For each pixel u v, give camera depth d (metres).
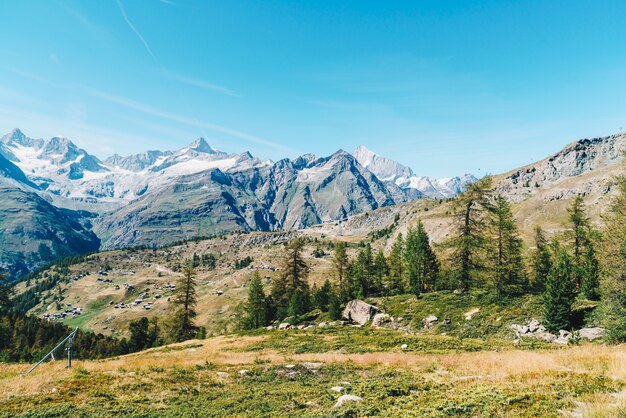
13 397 16.28
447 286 67.62
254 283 85.94
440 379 16.53
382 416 11.10
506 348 28.34
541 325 35.31
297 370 22.47
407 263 73.06
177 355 34.34
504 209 51.19
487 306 43.97
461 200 52.88
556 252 62.25
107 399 16.08
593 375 13.10
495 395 11.41
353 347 32.69
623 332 25.45
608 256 28.45
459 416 10.23
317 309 73.12
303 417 11.96
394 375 19.12
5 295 70.19
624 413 8.32
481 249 51.44
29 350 100.81
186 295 69.44
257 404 14.56
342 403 13.37
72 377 20.16
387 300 58.88
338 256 84.12
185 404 15.25
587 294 43.31
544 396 10.78
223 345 40.81
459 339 33.94
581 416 8.95
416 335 38.50
